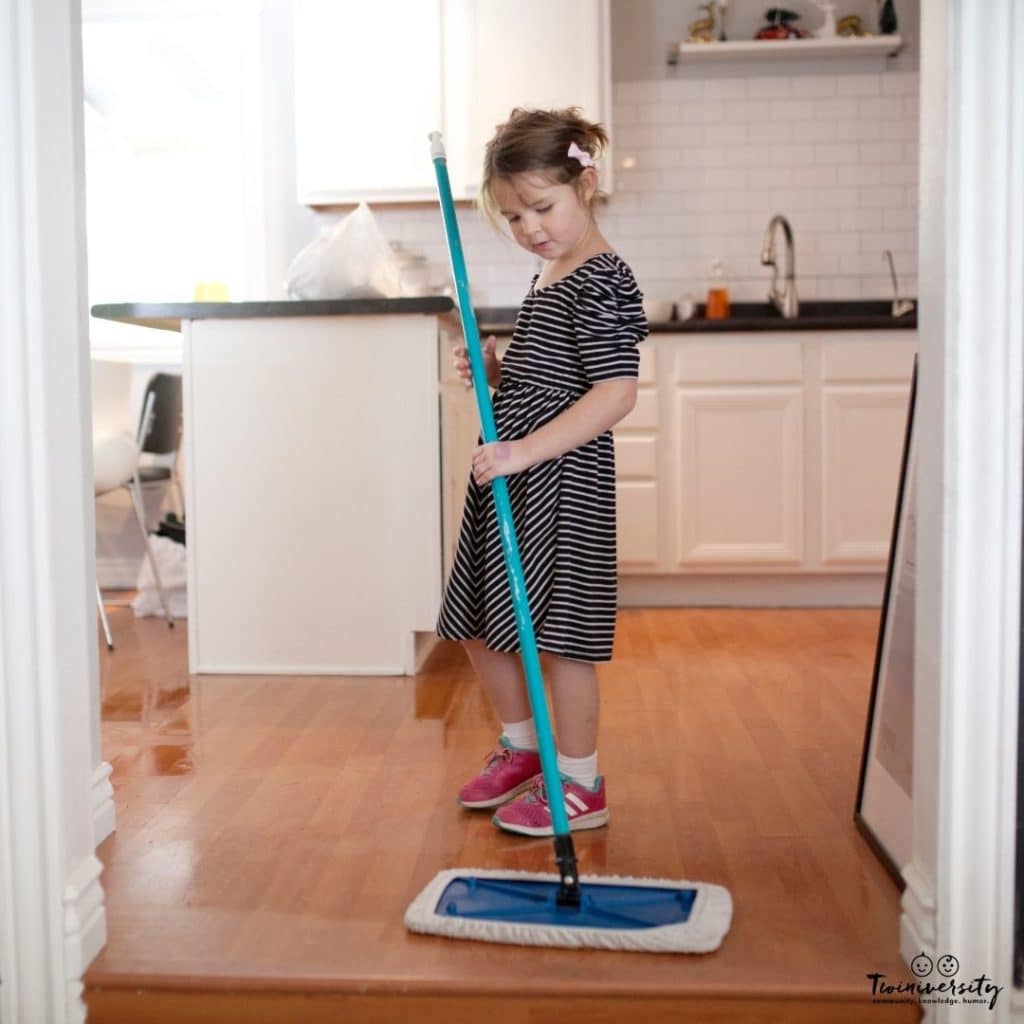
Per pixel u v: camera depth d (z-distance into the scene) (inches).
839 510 147.9
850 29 163.2
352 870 59.6
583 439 63.2
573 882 53.4
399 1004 47.9
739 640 126.1
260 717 92.1
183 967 49.2
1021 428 45.3
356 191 159.0
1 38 46.5
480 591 68.2
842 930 52.2
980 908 45.7
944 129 45.9
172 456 149.2
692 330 147.3
